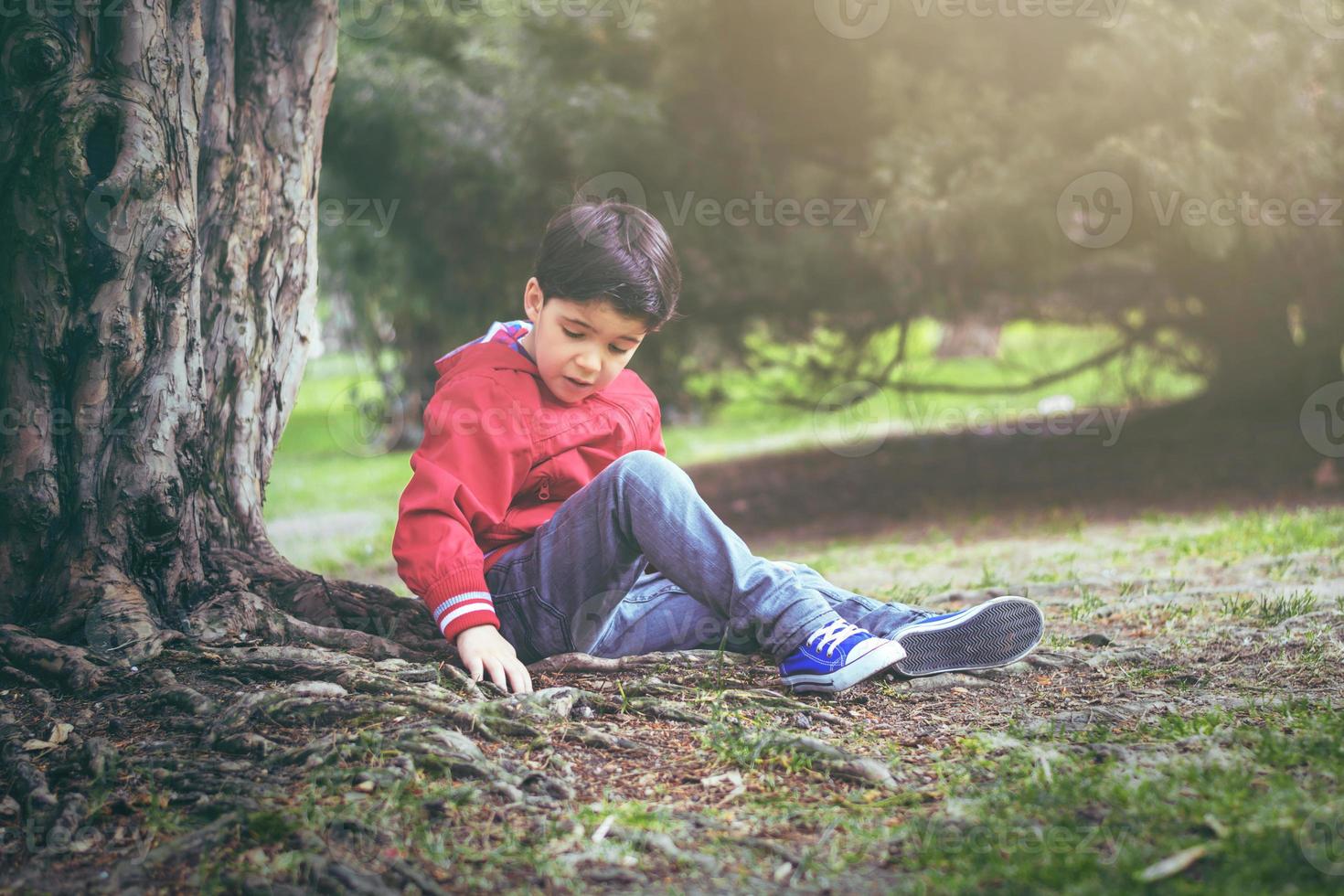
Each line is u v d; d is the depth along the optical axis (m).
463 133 8.88
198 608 2.94
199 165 3.23
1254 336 11.20
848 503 10.32
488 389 2.79
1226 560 5.27
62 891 1.76
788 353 11.16
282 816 1.93
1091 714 2.54
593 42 9.34
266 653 2.72
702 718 2.50
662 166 8.66
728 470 13.39
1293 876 1.63
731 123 8.93
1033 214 7.66
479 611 2.64
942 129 8.03
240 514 3.21
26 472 2.85
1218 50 7.30
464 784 2.12
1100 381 13.87
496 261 9.64
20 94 2.85
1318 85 7.44
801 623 2.66
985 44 8.13
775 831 1.96
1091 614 3.95
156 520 2.93
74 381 2.89
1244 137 7.58
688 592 2.73
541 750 2.31
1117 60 7.42
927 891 1.68
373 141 9.22
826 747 2.26
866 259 8.75
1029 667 3.01
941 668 2.85
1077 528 7.33
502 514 2.78
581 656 2.82
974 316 11.78
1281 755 2.14
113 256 2.85
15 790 2.13
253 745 2.26
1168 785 1.99
